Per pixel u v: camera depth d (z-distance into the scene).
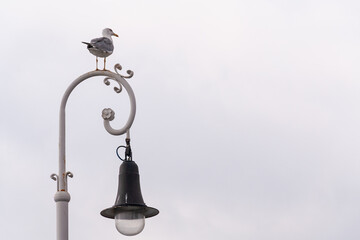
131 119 12.66
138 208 12.53
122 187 12.69
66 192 11.89
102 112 12.85
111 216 12.90
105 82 12.78
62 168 12.05
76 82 12.51
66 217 11.77
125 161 12.92
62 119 12.29
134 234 12.57
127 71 12.79
